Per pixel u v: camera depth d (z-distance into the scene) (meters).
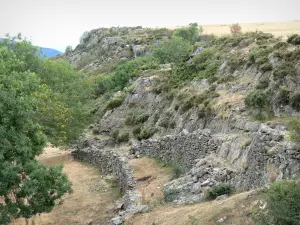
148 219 16.73
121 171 25.55
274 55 26.22
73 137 38.06
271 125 19.80
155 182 22.09
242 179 16.81
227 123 23.75
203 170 18.95
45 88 35.16
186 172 21.73
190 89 32.91
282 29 84.81
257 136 16.69
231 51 33.94
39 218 21.84
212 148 21.28
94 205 23.08
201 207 15.80
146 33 127.94
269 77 25.02
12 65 24.16
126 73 61.28
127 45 114.56
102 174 29.50
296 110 21.11
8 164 16.86
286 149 14.41
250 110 23.27
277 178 14.36
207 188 17.52
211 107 26.48
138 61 65.06
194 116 28.23
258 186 15.48
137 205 18.88
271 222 11.55
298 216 11.06
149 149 27.58
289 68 23.61
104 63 111.44
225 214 13.88
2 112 17.50
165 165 24.78
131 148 29.50
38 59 41.97
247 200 14.03
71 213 22.34
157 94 38.91
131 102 41.88
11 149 17.55
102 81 67.06
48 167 18.41
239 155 18.48
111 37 127.31
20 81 19.36
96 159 32.28
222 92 28.12
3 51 25.23
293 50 25.69
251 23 121.19
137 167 24.91
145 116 37.44
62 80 42.34
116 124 40.62
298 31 73.12
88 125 45.06
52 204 18.27
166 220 15.91
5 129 17.42
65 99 39.16
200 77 33.38
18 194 17.50
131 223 17.05
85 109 43.69
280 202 11.46
